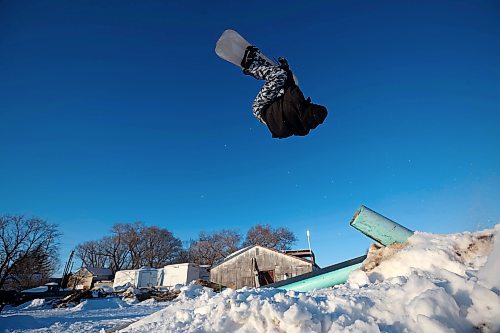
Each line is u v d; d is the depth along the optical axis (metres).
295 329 2.26
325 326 2.28
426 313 2.09
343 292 3.19
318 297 2.88
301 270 27.59
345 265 5.10
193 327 2.87
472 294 2.14
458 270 3.44
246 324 2.56
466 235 3.90
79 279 54.12
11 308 25.61
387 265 4.15
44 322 12.04
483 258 3.40
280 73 2.77
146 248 78.62
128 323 4.38
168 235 82.69
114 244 77.25
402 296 2.48
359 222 4.72
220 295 3.92
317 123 2.58
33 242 43.19
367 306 2.48
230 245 70.62
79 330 9.81
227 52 2.96
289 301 2.74
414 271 3.42
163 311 4.31
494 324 1.93
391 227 4.64
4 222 41.41
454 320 2.03
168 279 42.25
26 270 46.81
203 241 72.25
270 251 28.69
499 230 3.59
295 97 2.58
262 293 3.39
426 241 4.19
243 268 28.61
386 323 2.25
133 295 28.53
